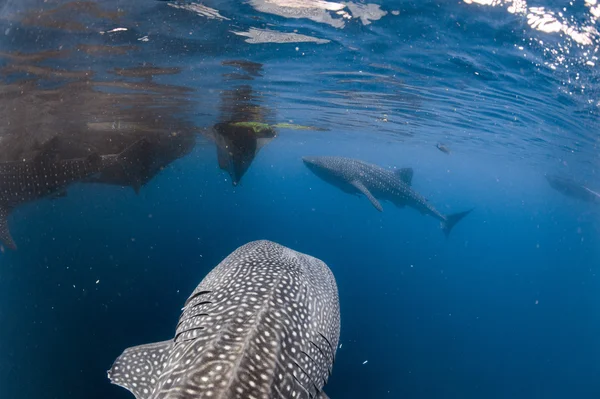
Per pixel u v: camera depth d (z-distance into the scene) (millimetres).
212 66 8984
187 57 8211
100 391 9898
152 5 5738
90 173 8969
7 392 9539
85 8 5758
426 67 8656
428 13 6012
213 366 1932
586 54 6660
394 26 6539
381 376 15211
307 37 7168
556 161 22219
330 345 2600
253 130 11086
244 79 10328
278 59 8484
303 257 3221
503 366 20453
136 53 7832
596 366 26516
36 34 6637
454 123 16156
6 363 10180
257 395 1892
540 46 6703
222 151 11023
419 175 79938
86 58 8000
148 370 2367
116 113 13250
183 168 36844
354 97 12492
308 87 11258
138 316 13094
